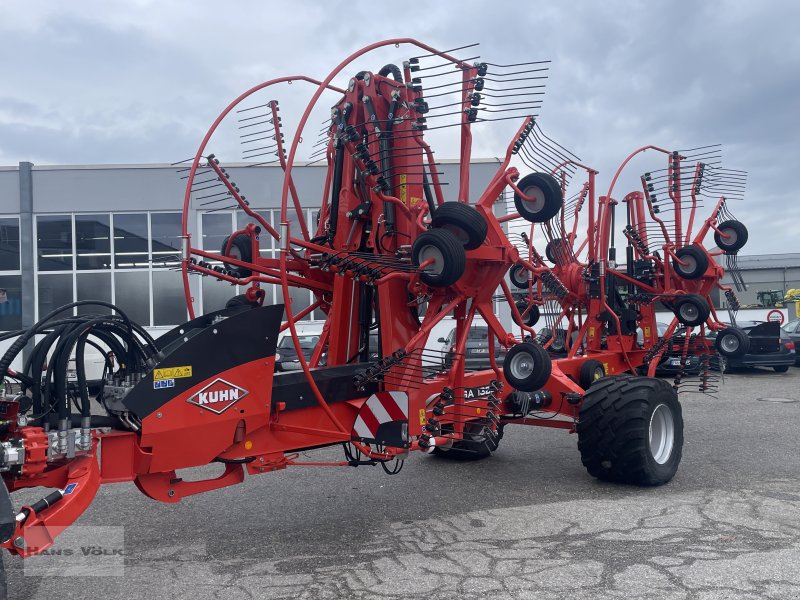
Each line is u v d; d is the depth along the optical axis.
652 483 5.96
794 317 24.41
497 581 3.95
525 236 8.88
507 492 5.96
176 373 3.80
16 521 2.94
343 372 4.84
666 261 10.17
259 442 4.32
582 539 4.65
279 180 19.25
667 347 9.96
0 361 3.46
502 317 12.50
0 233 20.16
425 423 4.92
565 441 8.36
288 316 4.29
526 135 5.39
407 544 4.63
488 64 5.01
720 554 4.30
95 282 20.06
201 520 5.27
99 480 3.56
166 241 20.06
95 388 4.65
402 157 5.37
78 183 19.98
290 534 4.89
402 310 5.34
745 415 10.07
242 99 5.20
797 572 3.99
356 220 5.52
